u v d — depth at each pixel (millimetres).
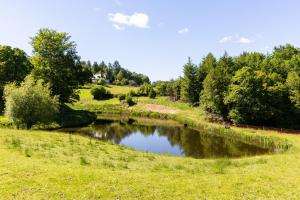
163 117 84375
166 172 19859
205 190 16125
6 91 43438
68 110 70875
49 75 61688
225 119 70938
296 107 62031
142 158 26047
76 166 19219
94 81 172625
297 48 93125
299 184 17609
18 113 41562
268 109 62281
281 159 25719
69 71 64625
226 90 70938
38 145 26109
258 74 64562
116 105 102688
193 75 93750
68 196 14039
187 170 20953
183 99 99438
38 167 17828
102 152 26781
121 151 28734
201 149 41656
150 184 16500
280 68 76125
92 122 68250
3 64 65500
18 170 16906
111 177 17078
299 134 50281
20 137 29109
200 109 81375
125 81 187250
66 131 51188
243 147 43500
